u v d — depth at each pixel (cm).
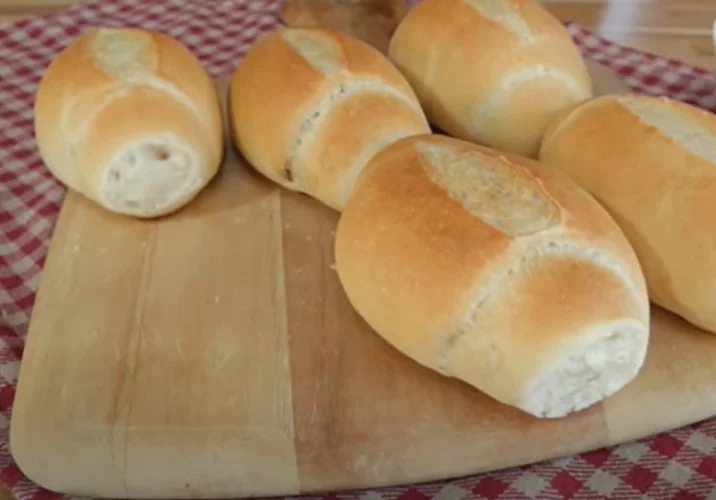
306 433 33
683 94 50
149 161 38
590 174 37
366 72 40
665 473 33
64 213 40
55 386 33
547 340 31
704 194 34
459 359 32
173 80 40
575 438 33
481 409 33
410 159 35
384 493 33
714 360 35
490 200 33
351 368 34
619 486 33
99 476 32
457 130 43
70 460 32
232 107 42
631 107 38
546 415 33
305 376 34
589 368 32
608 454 34
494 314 31
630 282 33
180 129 38
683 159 35
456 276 32
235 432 32
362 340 35
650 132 36
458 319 32
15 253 41
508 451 33
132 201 39
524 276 32
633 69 52
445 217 33
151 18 57
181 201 40
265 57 41
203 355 35
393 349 35
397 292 33
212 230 39
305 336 35
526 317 31
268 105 40
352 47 41
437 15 44
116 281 37
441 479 33
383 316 34
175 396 33
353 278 35
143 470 32
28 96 50
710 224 34
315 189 39
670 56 55
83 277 37
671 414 34
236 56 54
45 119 40
